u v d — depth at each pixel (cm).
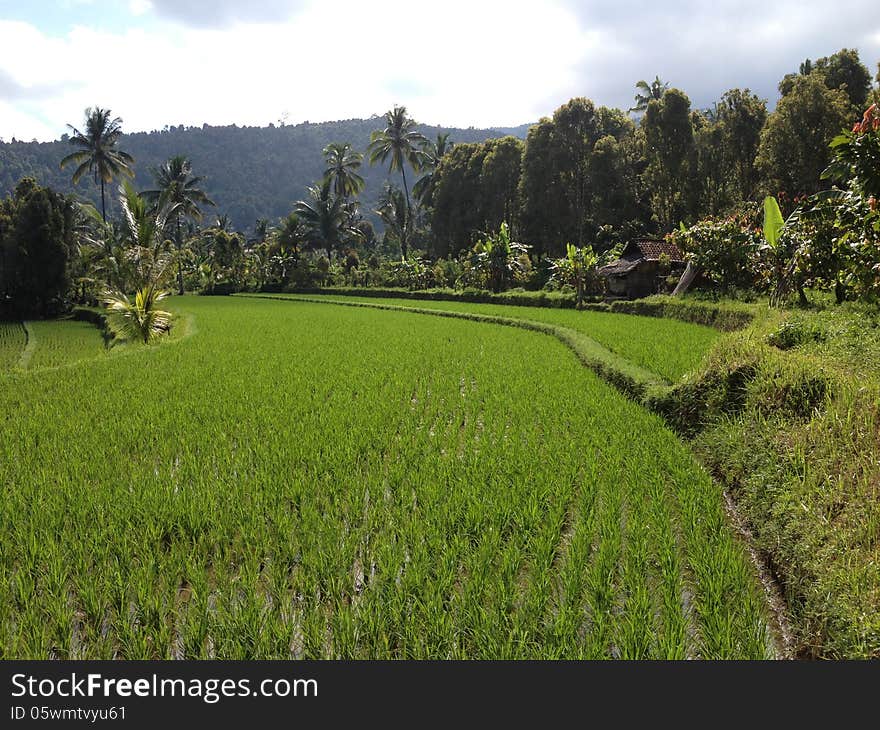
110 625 471
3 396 1153
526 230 5025
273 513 606
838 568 471
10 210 4244
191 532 584
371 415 978
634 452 789
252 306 4112
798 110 3244
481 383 1254
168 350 1761
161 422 941
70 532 583
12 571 518
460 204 5916
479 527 588
